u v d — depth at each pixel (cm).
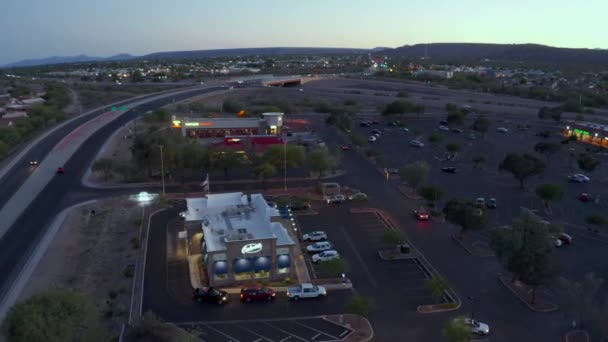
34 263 6562
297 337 4944
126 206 8856
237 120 14875
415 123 18438
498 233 6047
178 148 10688
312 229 7856
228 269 6044
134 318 5241
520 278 5631
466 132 16712
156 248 7075
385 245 7256
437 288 5472
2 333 4041
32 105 19875
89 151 13088
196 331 4894
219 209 7275
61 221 8081
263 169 10069
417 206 9075
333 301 5694
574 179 10881
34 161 11806
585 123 15888
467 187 10356
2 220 8106
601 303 5625
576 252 7125
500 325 5212
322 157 10362
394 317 5347
